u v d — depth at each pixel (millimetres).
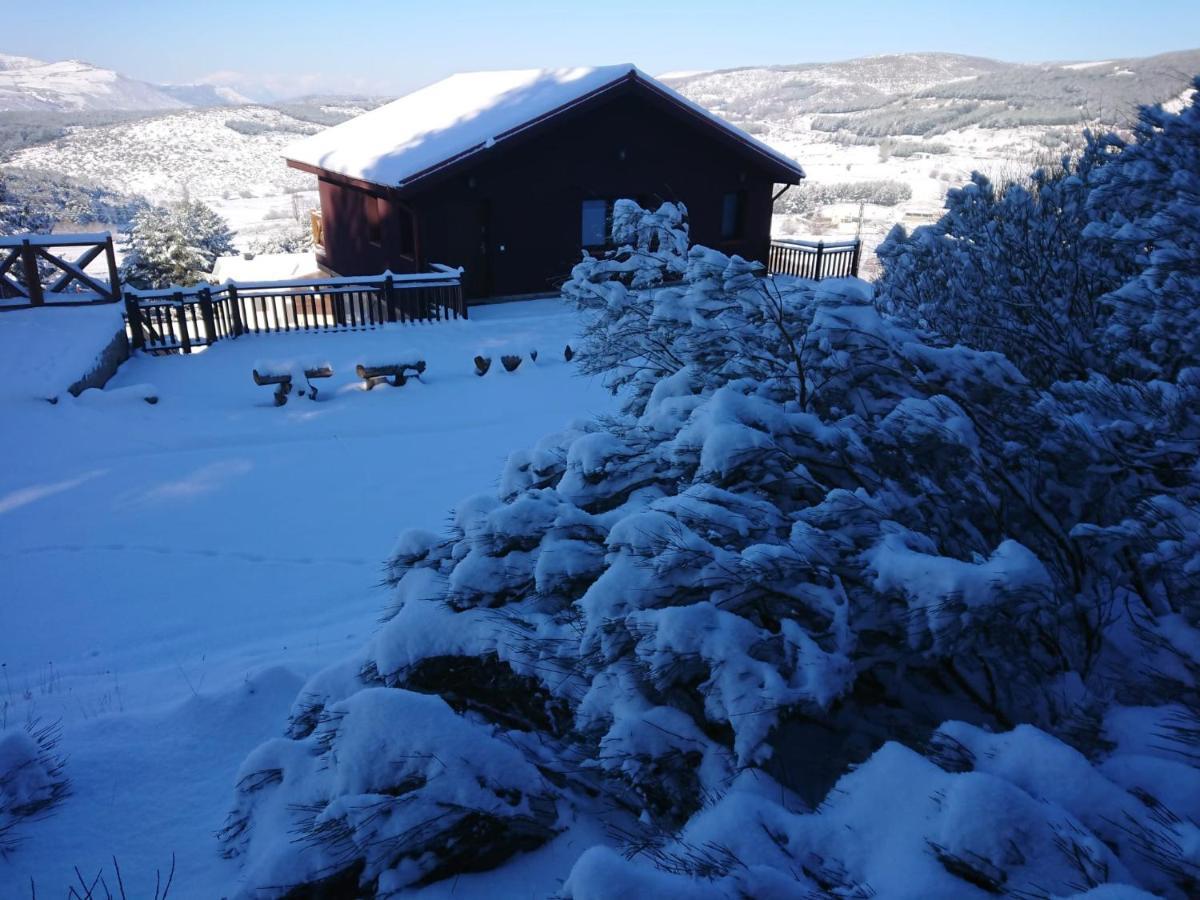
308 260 30531
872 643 3502
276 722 4734
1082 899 2023
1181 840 2322
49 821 3844
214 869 3572
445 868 3352
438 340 16141
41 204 85938
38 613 6820
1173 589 3391
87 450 10180
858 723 3508
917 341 4770
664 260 6770
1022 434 4176
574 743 3941
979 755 2725
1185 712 2969
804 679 3125
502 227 19734
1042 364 5445
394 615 4652
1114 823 2414
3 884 3480
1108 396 4125
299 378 12297
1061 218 6426
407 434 11078
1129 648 3410
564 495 4391
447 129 21172
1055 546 3781
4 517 8477
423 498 9148
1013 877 2273
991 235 6777
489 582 4207
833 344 4613
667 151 21031
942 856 2369
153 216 40406
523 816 3457
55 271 60969
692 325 5293
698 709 3486
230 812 3754
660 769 3322
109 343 13344
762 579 3264
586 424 5434
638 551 3422
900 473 4145
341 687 4344
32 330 13406
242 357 14797
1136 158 5391
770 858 2570
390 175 18500
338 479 9625
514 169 19406
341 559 7816
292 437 10898
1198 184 4797
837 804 2742
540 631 4051
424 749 3463
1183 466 3703
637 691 3502
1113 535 3271
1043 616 3307
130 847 3732
